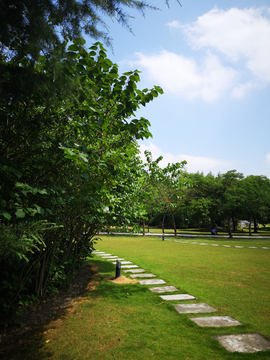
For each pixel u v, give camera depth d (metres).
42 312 4.72
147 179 7.65
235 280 7.13
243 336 3.61
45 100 2.60
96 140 3.57
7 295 3.86
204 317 4.34
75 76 2.30
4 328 3.91
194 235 30.81
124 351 3.20
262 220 38.44
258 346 3.30
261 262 10.21
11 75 2.04
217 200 27.66
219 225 52.56
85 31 2.28
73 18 2.16
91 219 4.57
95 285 6.55
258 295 5.67
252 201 25.77
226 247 16.19
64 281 6.16
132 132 3.58
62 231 4.73
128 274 7.88
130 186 6.67
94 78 2.97
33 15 1.95
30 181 3.26
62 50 2.18
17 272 4.27
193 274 7.89
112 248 15.25
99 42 2.45
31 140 3.23
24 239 1.81
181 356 3.06
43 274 5.22
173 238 25.33
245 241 21.50
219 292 5.90
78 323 4.11
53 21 2.27
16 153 3.05
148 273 8.03
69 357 3.07
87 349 3.26
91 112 3.04
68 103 2.94
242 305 4.98
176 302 5.16
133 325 4.01
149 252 13.37
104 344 3.39
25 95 2.28
